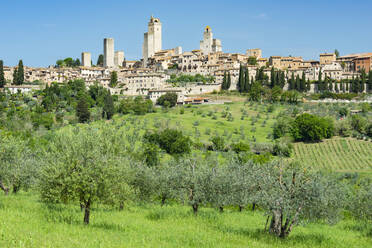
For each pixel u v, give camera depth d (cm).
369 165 12988
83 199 4316
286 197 4425
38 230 3894
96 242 3688
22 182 6588
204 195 5734
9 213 4584
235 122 19050
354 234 5359
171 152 13650
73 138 4612
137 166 6744
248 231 4872
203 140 15362
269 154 13650
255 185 4947
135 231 4441
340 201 4584
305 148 15425
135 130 16462
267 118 19575
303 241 4534
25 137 12362
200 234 4500
